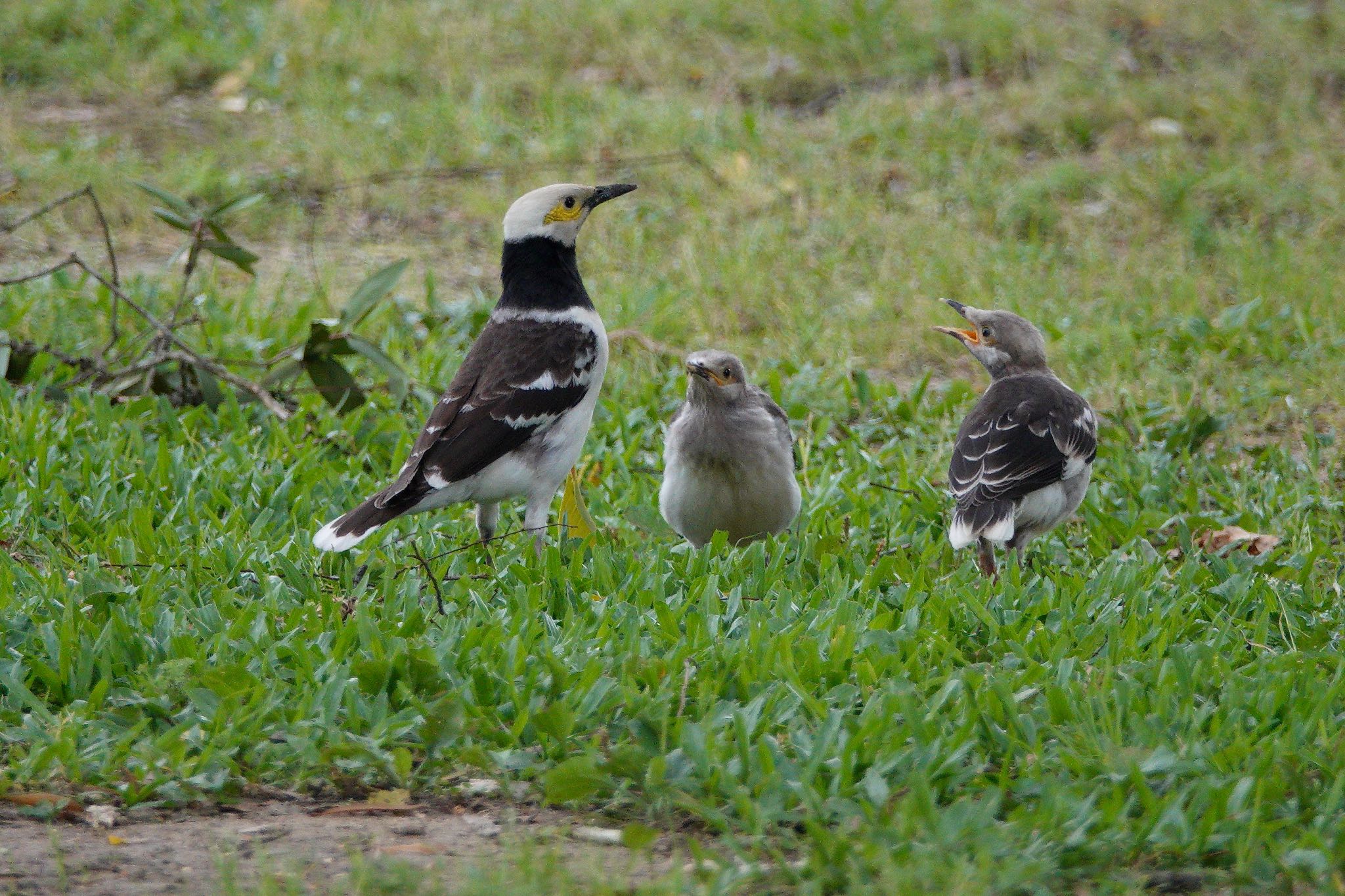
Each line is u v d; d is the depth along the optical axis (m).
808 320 16.98
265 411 13.77
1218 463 13.63
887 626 9.02
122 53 23.83
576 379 10.84
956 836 6.54
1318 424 14.83
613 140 21.61
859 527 11.61
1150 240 19.20
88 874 6.39
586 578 9.85
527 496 10.84
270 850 6.66
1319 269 17.97
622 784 7.16
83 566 9.80
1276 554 11.04
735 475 10.47
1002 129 21.88
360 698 7.79
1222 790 6.90
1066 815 6.77
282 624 8.86
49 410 12.88
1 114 21.92
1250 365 16.08
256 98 22.84
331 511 11.32
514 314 11.07
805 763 7.28
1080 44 24.14
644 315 16.75
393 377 13.65
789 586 9.93
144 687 7.97
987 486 10.57
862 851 6.42
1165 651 8.90
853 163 21.05
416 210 20.08
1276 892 6.31
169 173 19.95
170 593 9.26
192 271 15.42
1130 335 16.33
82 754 7.30
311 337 13.67
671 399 14.80
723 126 21.83
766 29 24.61
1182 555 11.46
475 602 9.29
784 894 6.25
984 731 7.59
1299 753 7.35
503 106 22.59
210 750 7.30
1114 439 14.05
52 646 8.22
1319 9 25.38
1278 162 20.86
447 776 7.35
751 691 8.08
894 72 23.62
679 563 10.35
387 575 9.69
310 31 24.36
